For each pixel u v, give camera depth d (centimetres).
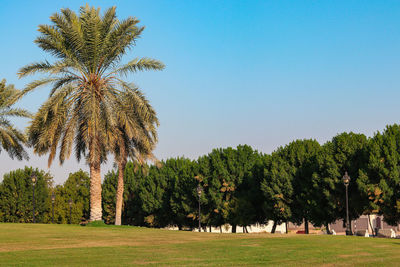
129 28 3173
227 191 4856
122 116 3017
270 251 1648
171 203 5372
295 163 4309
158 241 2030
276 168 4319
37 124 2897
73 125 2916
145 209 5819
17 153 3906
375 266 1286
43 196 6259
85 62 3106
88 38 3053
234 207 4734
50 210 6412
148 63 3206
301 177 4184
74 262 1308
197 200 4969
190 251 1634
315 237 2308
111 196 6344
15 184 6019
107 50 3117
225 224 5106
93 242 1938
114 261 1341
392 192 3369
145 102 3250
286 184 4169
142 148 3538
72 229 2647
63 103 2942
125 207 6266
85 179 7331
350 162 3722
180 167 5972
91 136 2953
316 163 4000
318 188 3847
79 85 3075
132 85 3189
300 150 4312
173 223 5788
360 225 6244
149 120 3391
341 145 3809
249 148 5153
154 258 1425
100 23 3120
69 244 1844
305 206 3988
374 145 3522
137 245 1847
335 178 3712
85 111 2891
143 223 6112
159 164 3675
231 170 4891
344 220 3909
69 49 3106
